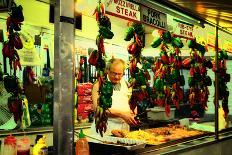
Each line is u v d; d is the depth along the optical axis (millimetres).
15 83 3152
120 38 5273
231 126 5871
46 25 4586
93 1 3123
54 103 2244
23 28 4324
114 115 4590
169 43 4531
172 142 3969
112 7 3164
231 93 6660
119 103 4637
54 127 2240
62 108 2215
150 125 5309
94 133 4195
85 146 2674
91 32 4945
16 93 3180
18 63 3186
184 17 4234
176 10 3887
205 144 4344
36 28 4523
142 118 5461
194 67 4992
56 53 2238
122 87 4758
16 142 2645
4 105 3984
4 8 2721
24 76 4336
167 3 3660
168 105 4691
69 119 2250
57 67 2229
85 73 4941
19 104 3193
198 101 5164
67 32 2242
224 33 5566
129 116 4641
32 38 4402
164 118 6234
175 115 6469
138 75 4031
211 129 5223
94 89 4109
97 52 3234
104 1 3119
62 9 2221
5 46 3072
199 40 4895
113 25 5105
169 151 3613
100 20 3191
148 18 3543
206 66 5188
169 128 5094
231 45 5711
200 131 5008
